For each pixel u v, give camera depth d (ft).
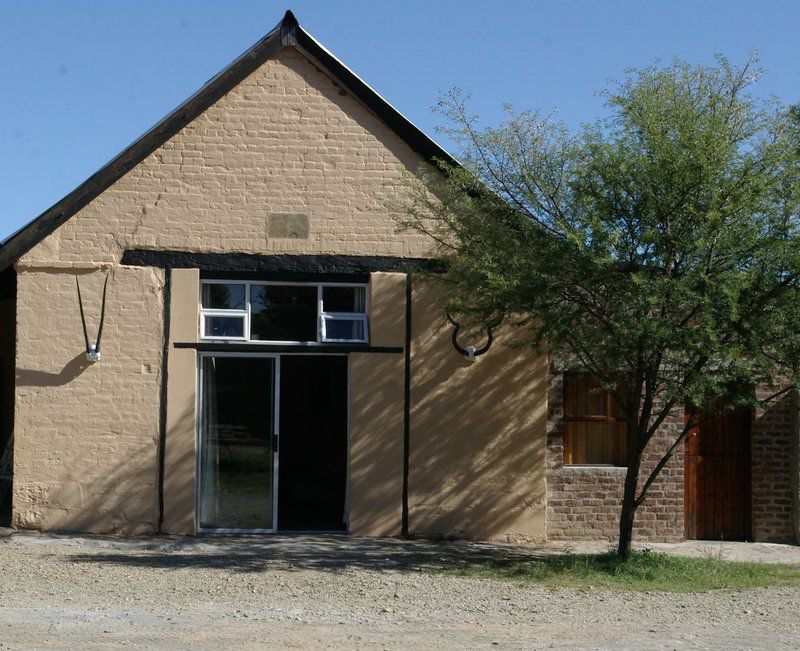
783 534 47.91
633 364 38.86
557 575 37.91
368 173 46.21
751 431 48.42
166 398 45.11
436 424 45.96
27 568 37.47
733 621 31.09
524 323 39.81
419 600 33.32
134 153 45.42
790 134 38.04
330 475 46.42
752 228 36.32
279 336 46.03
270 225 45.80
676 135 36.96
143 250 45.44
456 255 42.04
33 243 45.01
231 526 45.60
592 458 47.88
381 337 45.80
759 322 35.86
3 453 53.67
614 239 35.86
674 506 47.29
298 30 46.11
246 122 46.03
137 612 30.58
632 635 28.81
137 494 44.86
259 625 29.14
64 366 44.93
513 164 40.24
